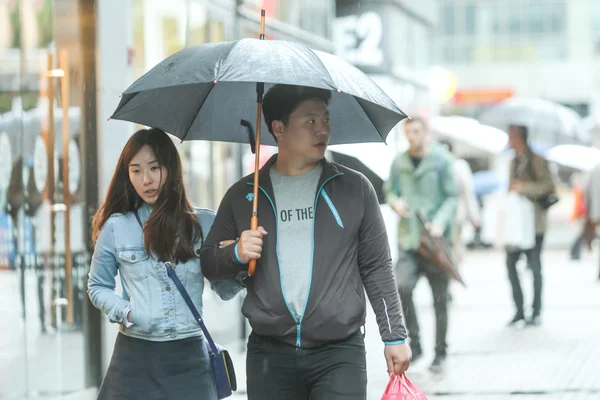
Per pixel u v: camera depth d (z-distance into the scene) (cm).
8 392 1620
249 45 1008
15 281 1642
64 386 1750
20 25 1655
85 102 1788
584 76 11462
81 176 1778
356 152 2889
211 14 2416
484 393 1920
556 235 7331
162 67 1014
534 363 2262
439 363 2150
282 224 1027
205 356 1066
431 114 6412
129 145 1064
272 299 1010
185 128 1146
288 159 1048
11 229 1633
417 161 2200
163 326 1044
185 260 1059
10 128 1628
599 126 6938
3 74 1612
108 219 1071
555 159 5525
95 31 1794
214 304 2356
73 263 1772
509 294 3788
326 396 1010
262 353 1030
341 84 981
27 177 1662
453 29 11656
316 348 1015
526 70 11562
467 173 3416
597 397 1883
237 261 1008
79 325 1781
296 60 986
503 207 2886
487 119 3644
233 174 2575
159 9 2105
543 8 11525
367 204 1039
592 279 4394
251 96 1134
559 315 3144
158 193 1059
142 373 1041
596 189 4484
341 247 1020
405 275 2166
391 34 4906
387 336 1032
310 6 3344
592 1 11419
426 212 2178
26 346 1667
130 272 1053
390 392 1028
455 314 3212
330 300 1005
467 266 5294
